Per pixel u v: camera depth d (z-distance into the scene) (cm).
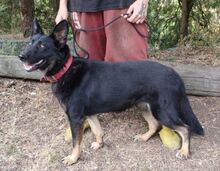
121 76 238
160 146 258
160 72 239
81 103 235
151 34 528
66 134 266
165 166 239
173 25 596
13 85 335
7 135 273
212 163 241
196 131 250
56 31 226
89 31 266
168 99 236
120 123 282
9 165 245
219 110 296
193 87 313
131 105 246
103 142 258
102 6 257
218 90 310
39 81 340
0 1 602
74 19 271
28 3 559
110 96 238
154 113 243
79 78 234
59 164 243
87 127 274
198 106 302
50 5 633
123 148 256
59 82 233
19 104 308
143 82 238
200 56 393
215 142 262
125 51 261
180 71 314
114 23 257
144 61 246
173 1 605
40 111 300
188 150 245
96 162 245
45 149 258
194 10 591
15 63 338
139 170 236
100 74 238
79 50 277
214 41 446
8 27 590
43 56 224
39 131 278
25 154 254
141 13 251
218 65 360
